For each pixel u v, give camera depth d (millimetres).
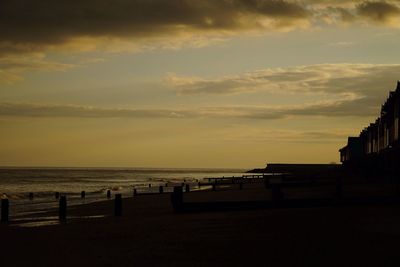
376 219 17578
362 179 52188
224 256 11773
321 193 34875
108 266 11266
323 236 13805
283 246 12555
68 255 13172
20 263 12188
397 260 10312
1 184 110812
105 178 173875
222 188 62844
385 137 48250
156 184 108375
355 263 10141
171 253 12586
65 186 100438
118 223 21641
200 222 19766
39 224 23062
